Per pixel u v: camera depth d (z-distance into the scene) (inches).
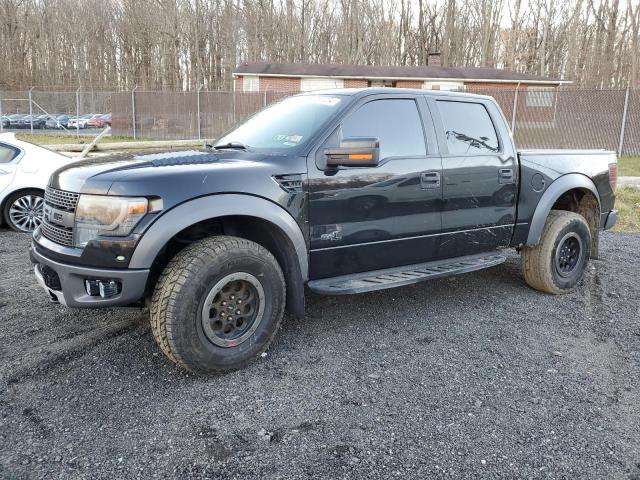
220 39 2108.8
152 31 2148.1
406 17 2053.4
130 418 114.6
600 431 112.8
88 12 2304.4
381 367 140.1
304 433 110.4
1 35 2246.6
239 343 135.3
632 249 274.7
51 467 98.5
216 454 103.3
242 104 877.2
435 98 173.6
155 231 121.5
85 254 123.6
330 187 146.6
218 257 127.8
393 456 103.5
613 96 667.4
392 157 159.0
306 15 2015.3
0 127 958.4
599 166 213.9
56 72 2349.9
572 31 1738.4
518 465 101.5
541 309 186.4
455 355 148.3
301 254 143.5
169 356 128.7
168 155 146.3
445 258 177.8
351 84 1226.6
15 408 117.2
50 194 138.4
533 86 1255.5
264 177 135.9
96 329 159.2
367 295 197.0
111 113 959.6
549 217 200.8
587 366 142.9
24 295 186.9
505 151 185.3
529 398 125.7
